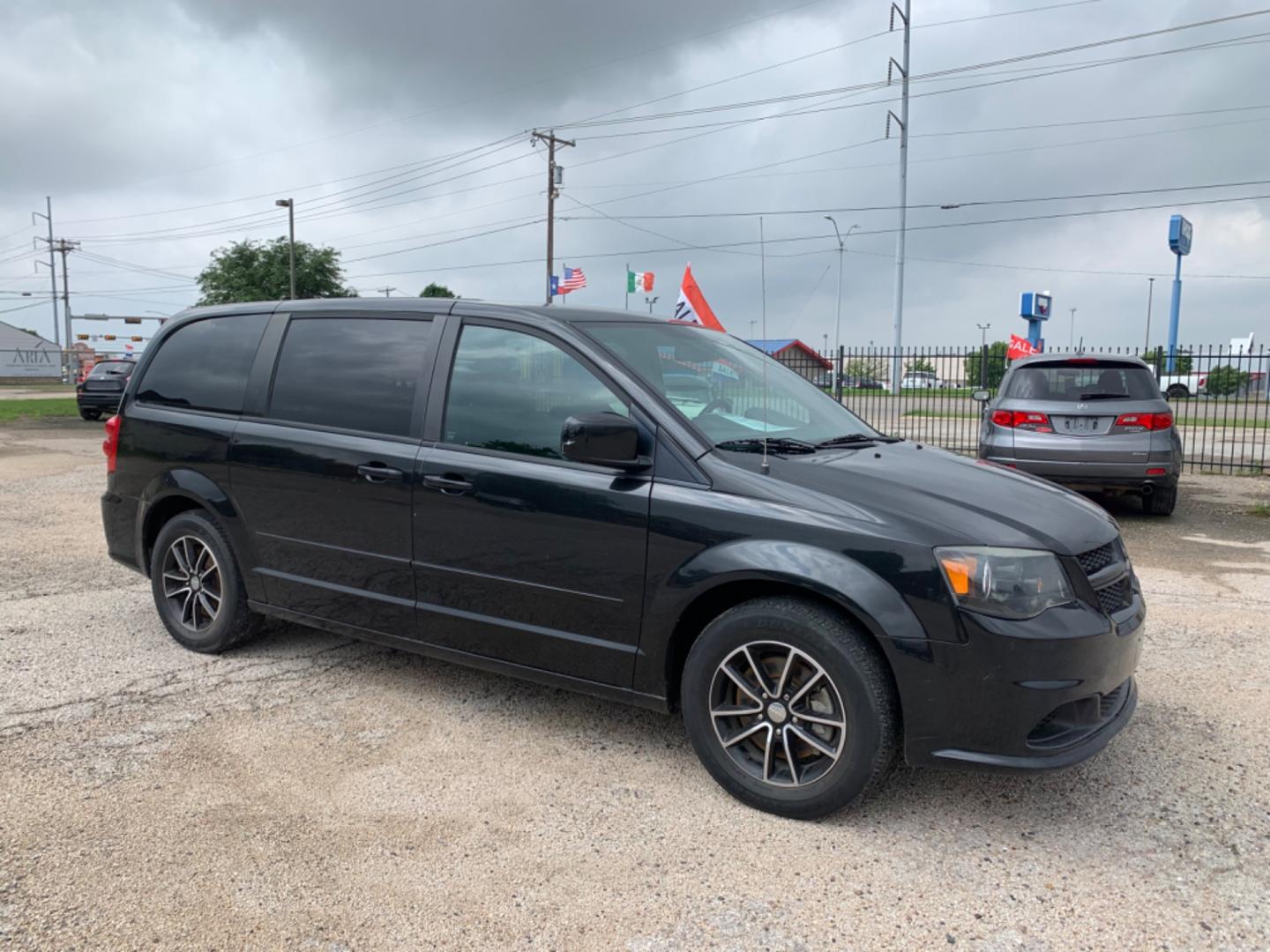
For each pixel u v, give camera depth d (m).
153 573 4.92
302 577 4.25
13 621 5.31
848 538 2.97
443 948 2.44
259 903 2.62
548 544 3.48
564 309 3.96
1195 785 3.41
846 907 2.64
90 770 3.42
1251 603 5.88
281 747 3.65
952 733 2.88
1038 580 2.91
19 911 2.55
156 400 4.90
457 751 3.64
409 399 3.97
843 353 15.33
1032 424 8.66
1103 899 2.70
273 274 49.72
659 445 3.34
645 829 3.07
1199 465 13.32
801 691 3.05
